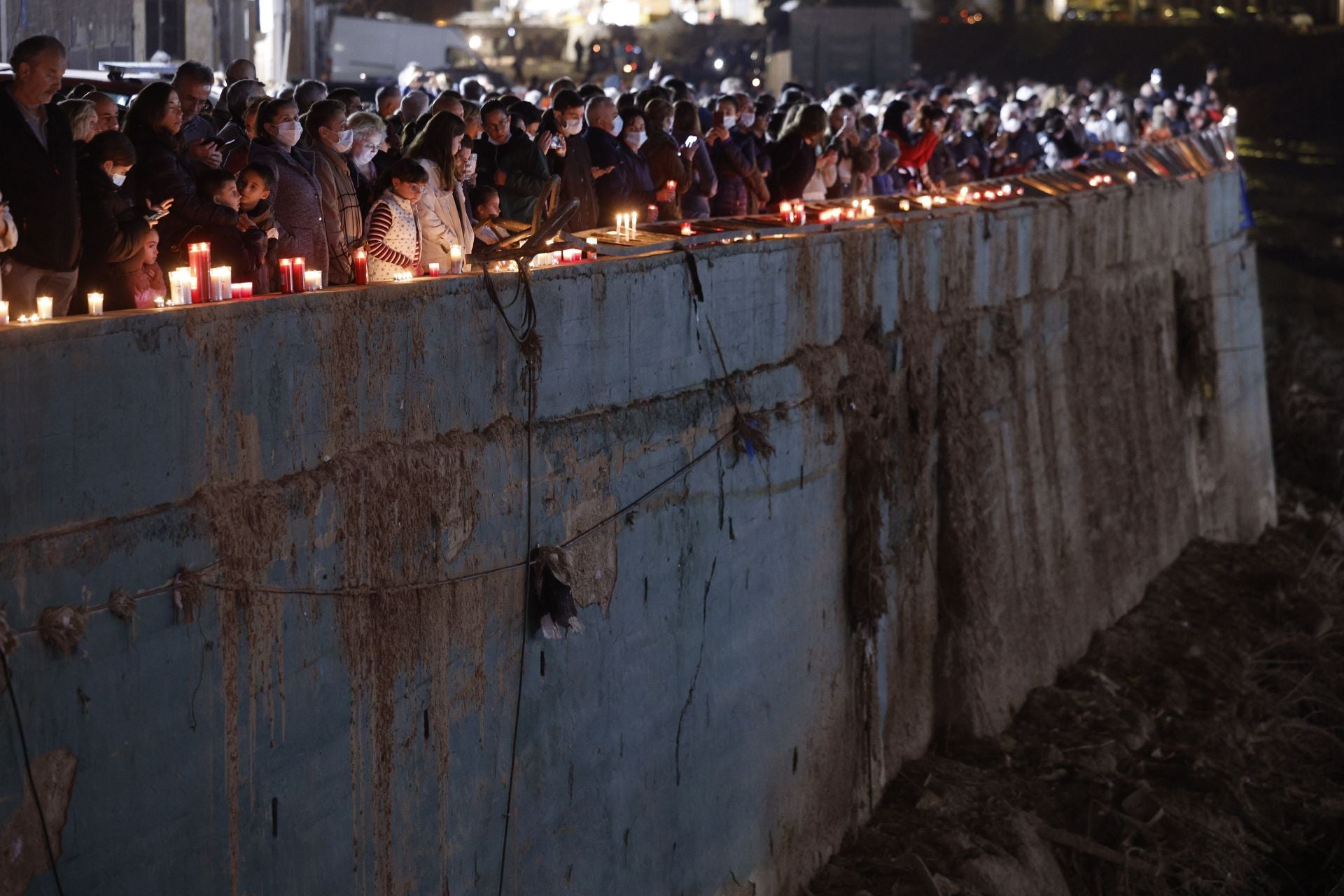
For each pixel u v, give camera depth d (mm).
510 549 8711
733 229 11781
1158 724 18312
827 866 13203
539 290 8820
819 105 14242
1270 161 58281
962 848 13555
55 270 6293
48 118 6285
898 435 14562
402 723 7805
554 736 9273
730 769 11555
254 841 6801
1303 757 18656
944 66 62000
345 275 8453
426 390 7891
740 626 11648
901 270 14445
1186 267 25984
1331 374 39531
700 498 10914
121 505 5977
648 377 10172
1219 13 66688
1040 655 18203
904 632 14992
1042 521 18516
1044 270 18781
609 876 9953
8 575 5492
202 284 6660
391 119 11727
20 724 5566
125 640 6020
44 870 5727
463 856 8406
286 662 6914
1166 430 24594
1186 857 15023
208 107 10867
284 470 6895
